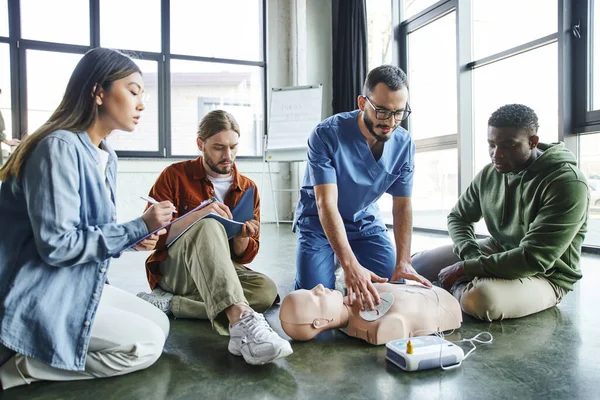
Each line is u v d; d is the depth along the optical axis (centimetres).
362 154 161
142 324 108
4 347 97
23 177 92
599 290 191
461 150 387
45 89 479
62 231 90
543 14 319
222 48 547
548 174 147
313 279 171
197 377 107
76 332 96
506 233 163
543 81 325
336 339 134
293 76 557
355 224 181
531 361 114
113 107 100
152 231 101
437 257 188
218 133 151
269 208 562
